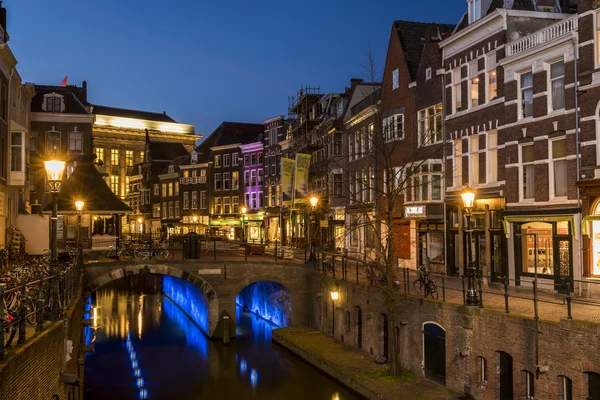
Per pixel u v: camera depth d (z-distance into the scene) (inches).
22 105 1467.8
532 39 894.4
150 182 3486.7
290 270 1309.1
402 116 1304.1
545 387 555.2
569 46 813.9
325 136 1841.8
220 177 2847.0
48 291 503.8
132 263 1242.0
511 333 606.9
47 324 461.1
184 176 3068.4
